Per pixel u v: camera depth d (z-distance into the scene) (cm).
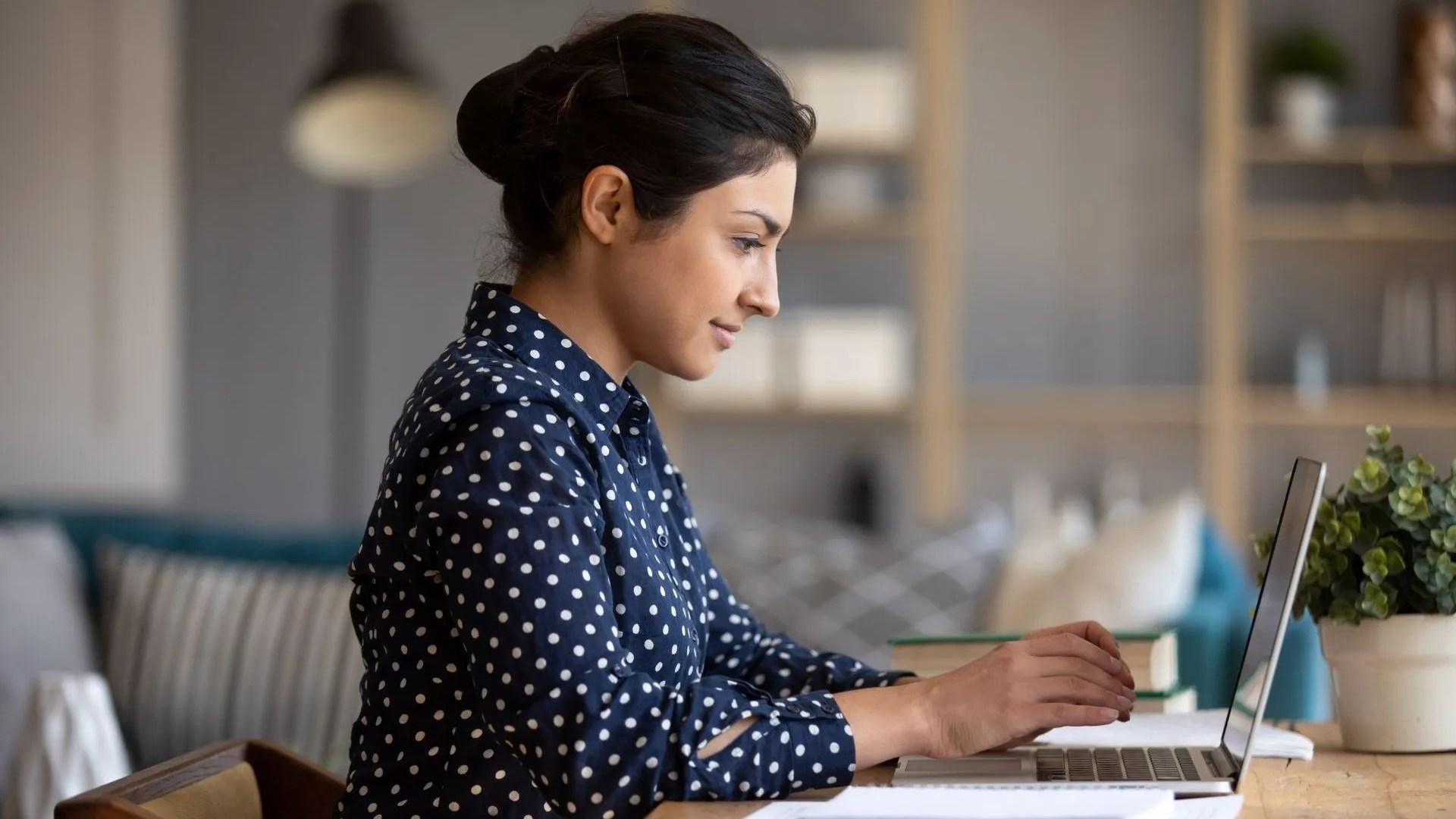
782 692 149
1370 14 498
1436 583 133
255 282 519
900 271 516
